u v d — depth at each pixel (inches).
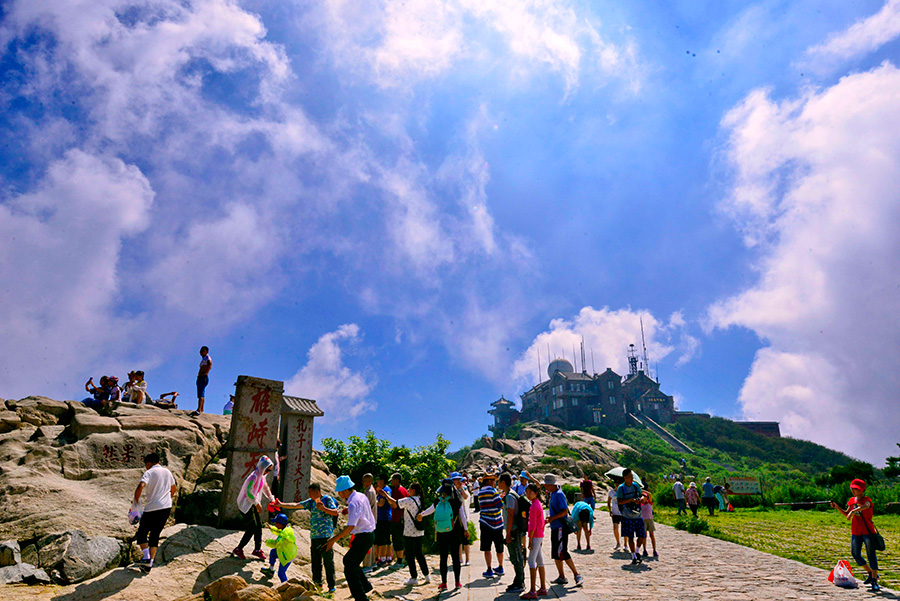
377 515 388.5
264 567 306.2
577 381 4256.9
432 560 431.8
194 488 395.5
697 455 3326.8
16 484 319.6
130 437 393.4
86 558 265.4
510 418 4690.0
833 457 3420.3
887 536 536.7
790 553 426.6
